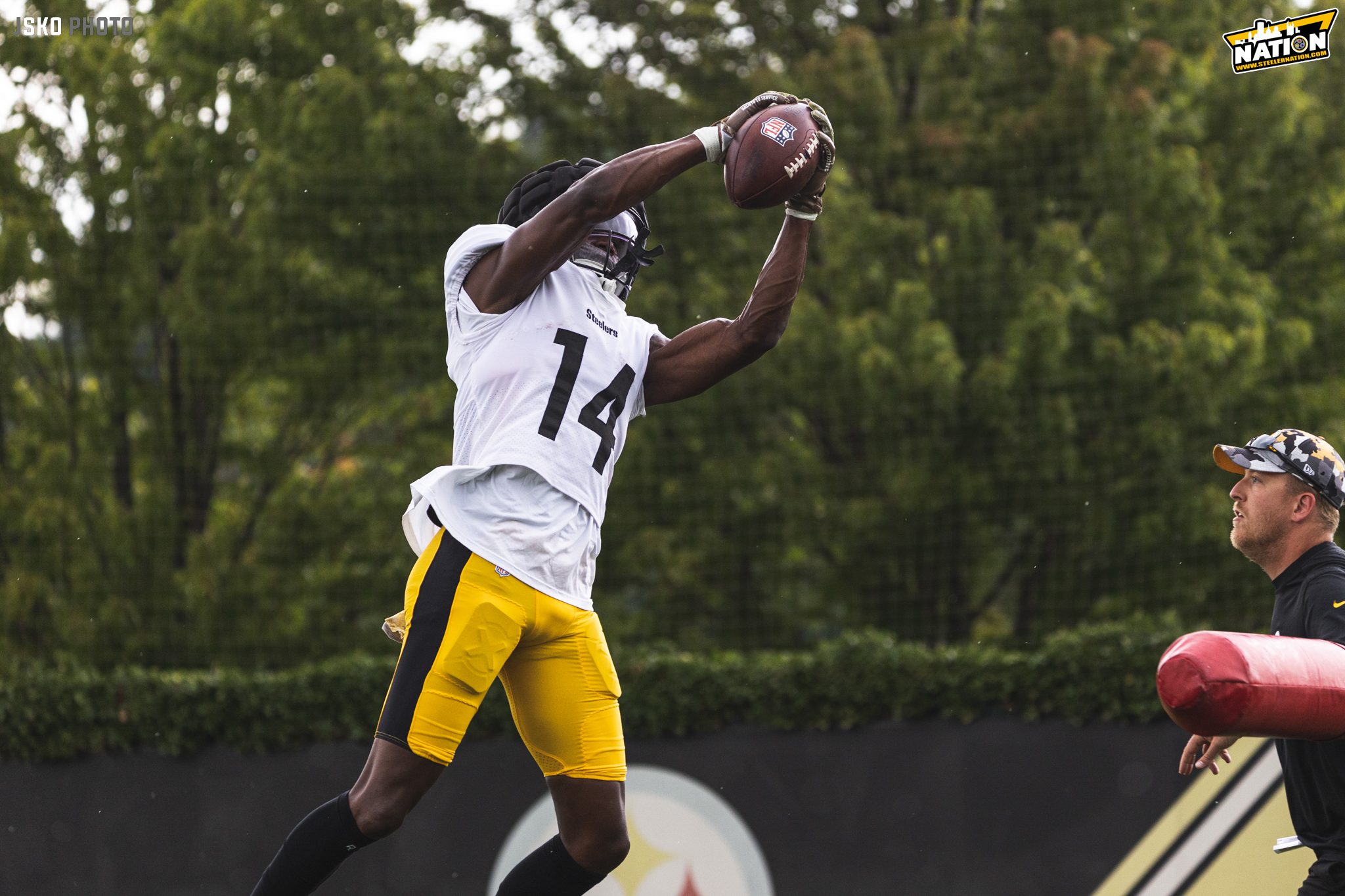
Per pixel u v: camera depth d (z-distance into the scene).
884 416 39.59
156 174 40.19
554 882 9.32
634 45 44.62
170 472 40.22
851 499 40.09
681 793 21.39
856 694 21.22
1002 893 20.34
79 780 22.08
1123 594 38.62
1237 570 37.12
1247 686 7.71
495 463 8.43
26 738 22.06
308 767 21.94
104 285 40.22
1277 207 40.69
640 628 40.62
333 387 41.28
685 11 44.31
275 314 39.69
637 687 21.75
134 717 22.08
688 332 9.61
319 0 41.66
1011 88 41.16
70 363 40.84
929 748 20.98
